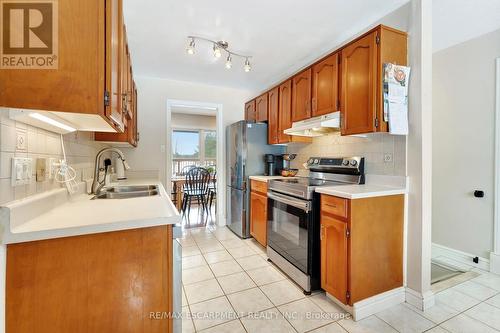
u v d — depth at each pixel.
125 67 1.51
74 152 1.53
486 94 2.29
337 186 1.91
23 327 0.78
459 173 2.50
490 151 2.28
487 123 2.29
